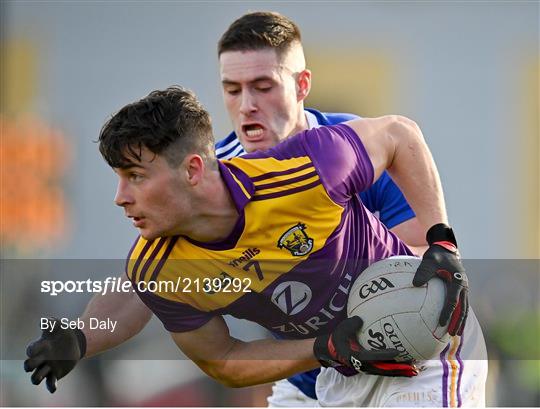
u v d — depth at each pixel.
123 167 11.44
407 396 12.76
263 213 11.84
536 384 16.53
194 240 12.00
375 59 30.14
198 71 28.86
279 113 14.84
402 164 12.81
